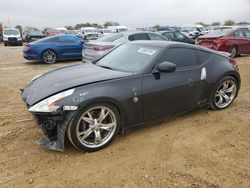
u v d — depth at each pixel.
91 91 3.47
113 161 3.44
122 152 3.65
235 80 5.34
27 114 5.00
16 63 12.12
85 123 3.54
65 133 3.39
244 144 3.94
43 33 33.88
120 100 3.68
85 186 2.97
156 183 3.03
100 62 4.75
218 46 12.66
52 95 3.40
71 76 3.93
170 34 13.43
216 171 3.27
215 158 3.55
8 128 4.35
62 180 3.06
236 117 4.93
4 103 5.64
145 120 4.10
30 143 3.85
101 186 2.97
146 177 3.13
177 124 4.57
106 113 3.66
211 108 5.21
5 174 3.14
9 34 26.27
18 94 6.36
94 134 3.62
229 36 12.89
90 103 3.44
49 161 3.41
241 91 6.71
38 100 3.43
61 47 12.23
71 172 3.21
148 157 3.55
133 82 3.85
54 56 12.16
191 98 4.61
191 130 4.36
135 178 3.11
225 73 5.04
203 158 3.54
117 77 3.80
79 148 3.52
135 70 4.07
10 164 3.34
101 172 3.21
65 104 3.29
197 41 13.97
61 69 4.51
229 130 4.39
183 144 3.90
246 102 5.80
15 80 8.03
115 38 9.92
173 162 3.44
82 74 3.99
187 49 4.64
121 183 3.02
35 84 3.97
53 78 3.96
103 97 3.51
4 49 20.84
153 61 4.13
